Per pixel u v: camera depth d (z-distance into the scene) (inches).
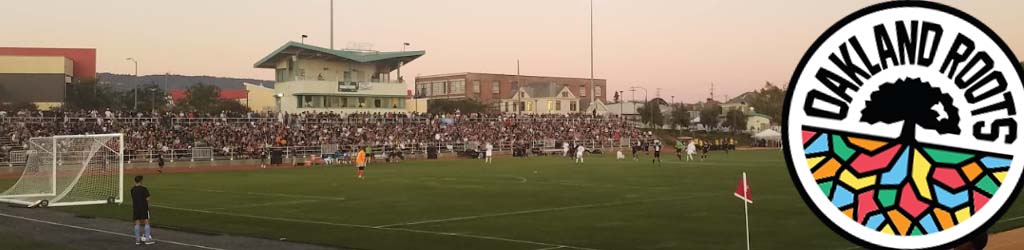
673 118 5113.2
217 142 2516.0
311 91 3622.0
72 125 2406.5
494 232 748.0
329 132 2837.1
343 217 894.4
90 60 4151.1
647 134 3887.8
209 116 2800.2
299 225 819.4
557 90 5664.4
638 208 963.3
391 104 3887.8
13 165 2017.7
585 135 3548.2
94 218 906.1
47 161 1295.5
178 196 1224.2
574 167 2073.1
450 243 676.7
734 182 1433.3
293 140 2669.8
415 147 2854.3
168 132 2527.1
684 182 1444.4
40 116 2427.4
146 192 697.0
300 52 3698.3
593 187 1331.2
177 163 2278.5
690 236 703.7
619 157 2701.8
